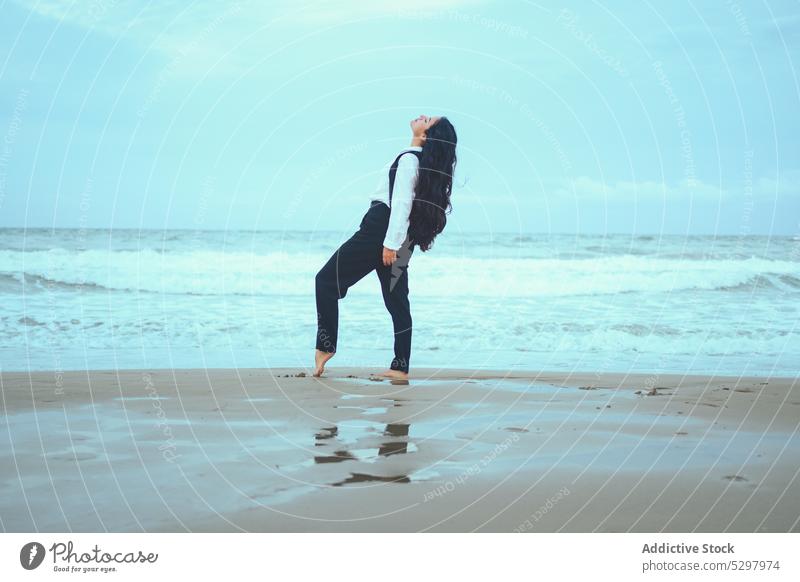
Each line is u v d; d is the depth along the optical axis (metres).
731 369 6.21
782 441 3.33
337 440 3.27
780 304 11.09
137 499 2.43
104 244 18.77
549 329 8.59
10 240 17.45
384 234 5.19
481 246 19.47
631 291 13.12
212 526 2.23
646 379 5.35
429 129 5.24
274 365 6.17
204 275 15.16
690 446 3.23
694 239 20.33
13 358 6.39
